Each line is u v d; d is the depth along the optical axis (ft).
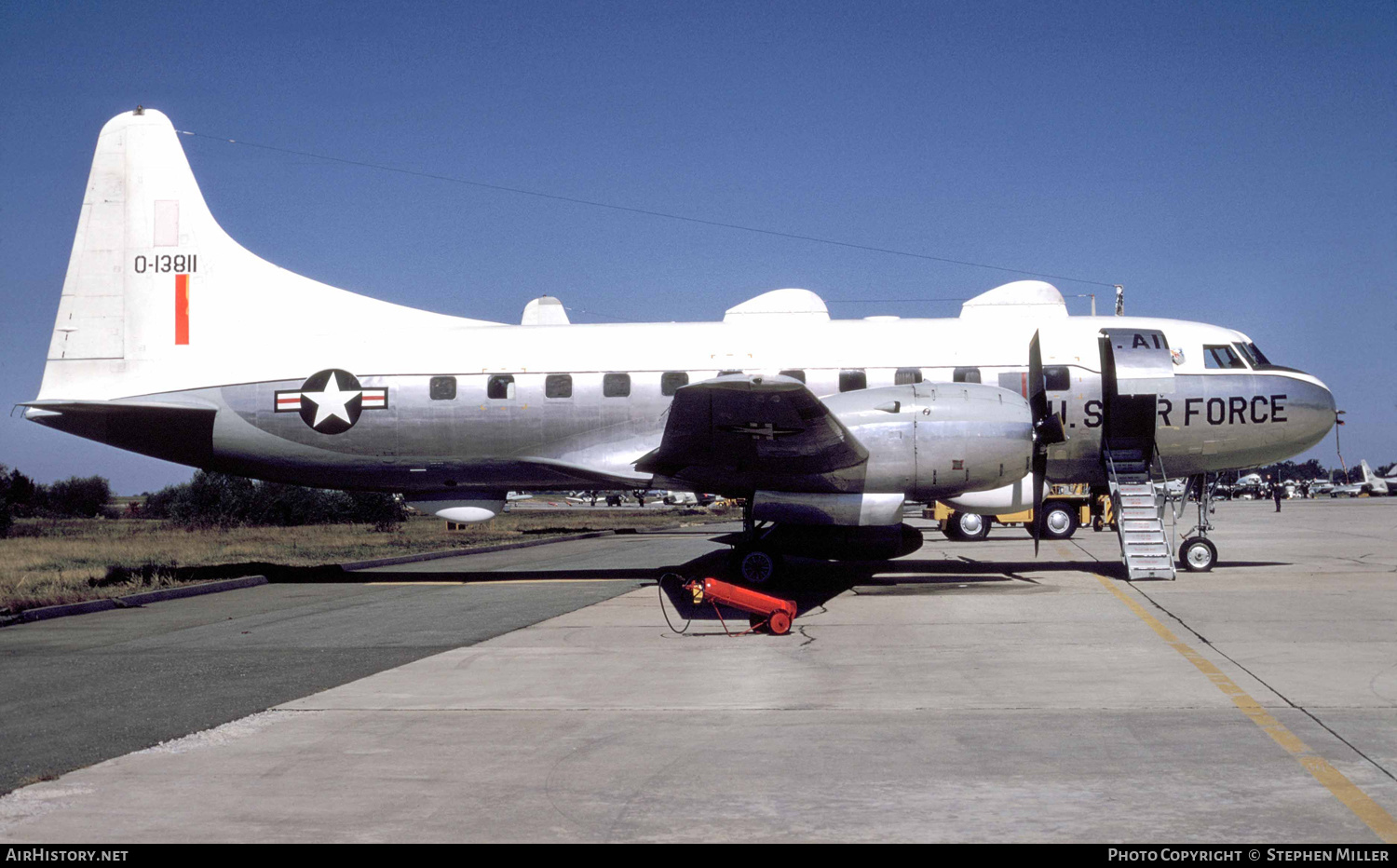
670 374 56.59
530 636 37.65
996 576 54.44
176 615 48.01
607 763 20.40
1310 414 53.78
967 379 55.52
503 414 57.11
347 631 40.47
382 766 20.44
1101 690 26.22
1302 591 45.88
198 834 16.57
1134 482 53.67
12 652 36.88
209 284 60.70
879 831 16.30
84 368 60.34
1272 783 18.25
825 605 43.93
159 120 61.98
